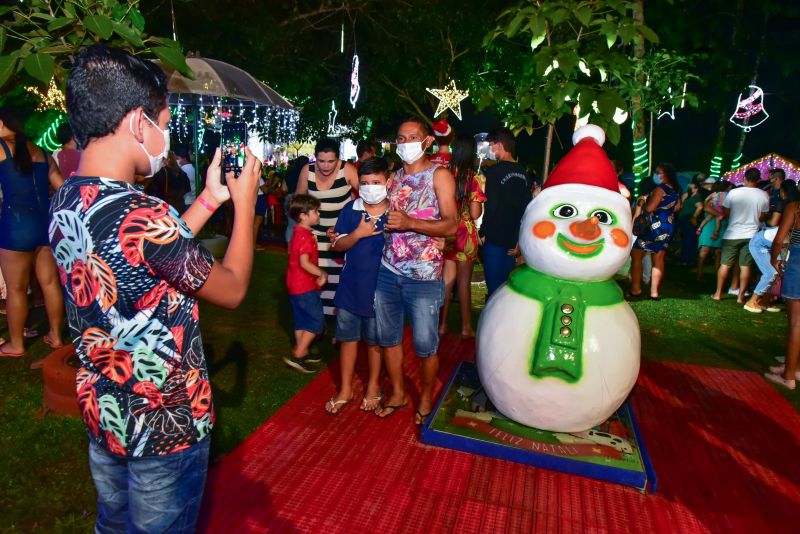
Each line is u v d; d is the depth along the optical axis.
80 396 1.56
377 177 3.34
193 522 1.66
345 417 3.72
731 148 17.52
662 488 3.09
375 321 3.59
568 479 3.12
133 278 1.39
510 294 3.40
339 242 3.51
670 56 8.51
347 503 2.85
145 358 1.46
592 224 3.13
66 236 1.44
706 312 6.93
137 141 1.49
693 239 10.54
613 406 3.24
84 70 1.42
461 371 4.27
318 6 14.15
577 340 3.11
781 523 2.83
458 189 4.95
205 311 6.02
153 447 1.50
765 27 14.20
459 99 7.49
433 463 3.23
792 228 4.50
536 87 4.14
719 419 3.96
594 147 3.43
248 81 7.84
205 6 11.31
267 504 2.81
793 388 4.56
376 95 14.33
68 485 2.90
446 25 12.73
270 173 14.20
